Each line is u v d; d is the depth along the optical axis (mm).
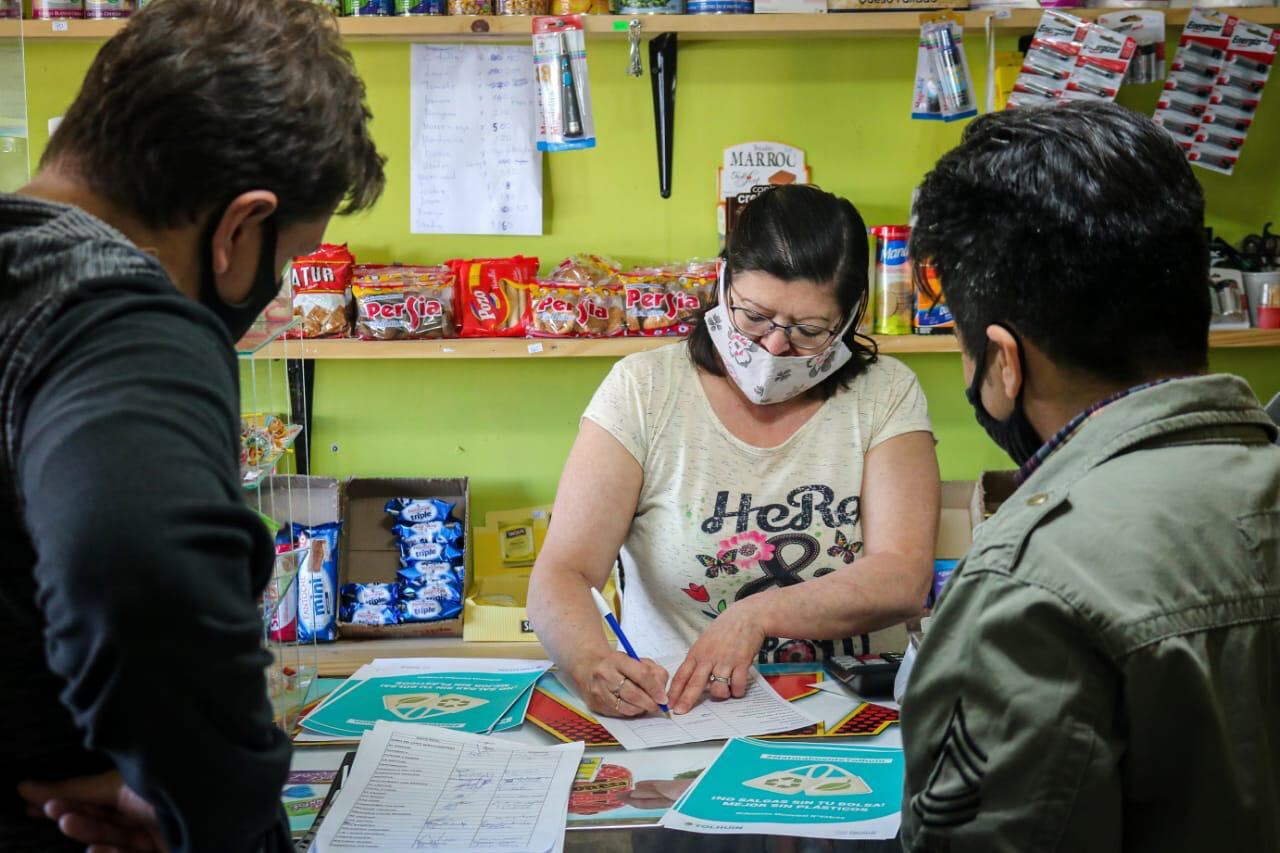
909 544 1800
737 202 2555
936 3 2537
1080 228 850
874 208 2826
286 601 1561
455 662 1736
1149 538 811
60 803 806
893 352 2613
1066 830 795
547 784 1306
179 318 761
